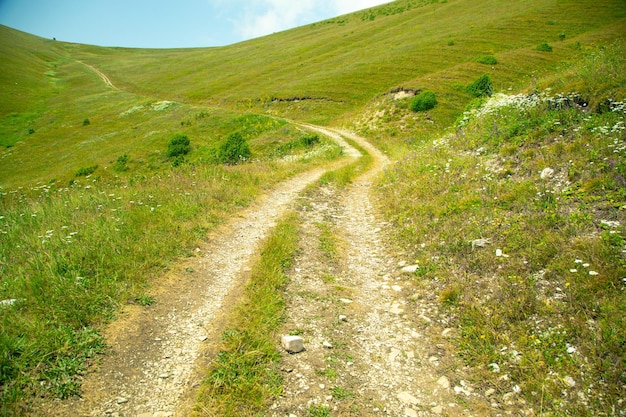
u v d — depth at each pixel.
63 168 39.47
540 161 9.01
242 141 35.53
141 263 6.83
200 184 13.05
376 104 42.59
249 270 7.34
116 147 43.12
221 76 80.94
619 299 4.85
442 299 6.24
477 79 39.56
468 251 7.24
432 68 52.66
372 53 68.12
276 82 66.75
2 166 42.97
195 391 4.31
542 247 6.36
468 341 5.28
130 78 92.62
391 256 8.40
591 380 4.13
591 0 61.91
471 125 15.69
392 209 11.22
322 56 77.25
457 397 4.41
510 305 5.54
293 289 6.79
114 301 5.65
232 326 5.46
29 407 3.79
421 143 24.62
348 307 6.38
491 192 8.96
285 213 11.16
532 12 63.22
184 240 8.14
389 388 4.57
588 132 9.08
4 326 4.64
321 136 35.97
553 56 45.97
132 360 4.70
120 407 4.02
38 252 6.78
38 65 103.31
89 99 70.25
